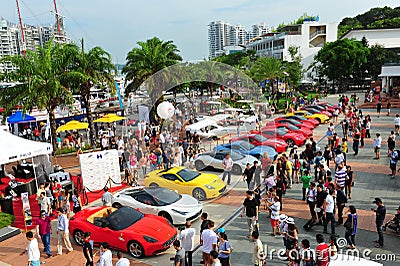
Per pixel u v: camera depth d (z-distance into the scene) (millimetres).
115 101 41344
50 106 22219
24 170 16922
